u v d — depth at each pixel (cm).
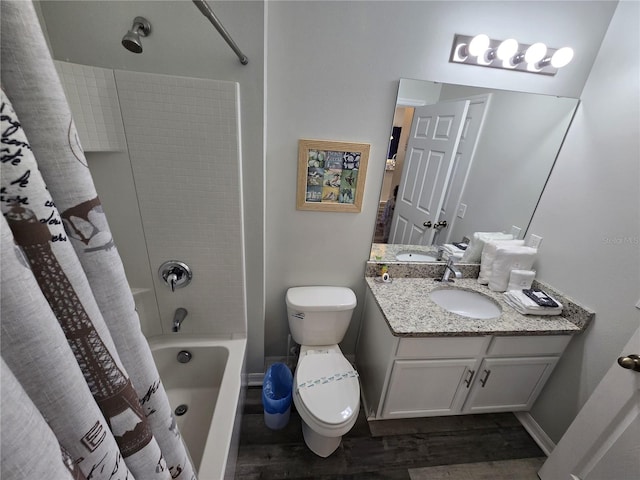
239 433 141
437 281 170
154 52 103
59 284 34
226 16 100
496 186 157
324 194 148
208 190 115
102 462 38
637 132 113
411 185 153
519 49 130
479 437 155
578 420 119
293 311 156
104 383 41
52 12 95
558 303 141
